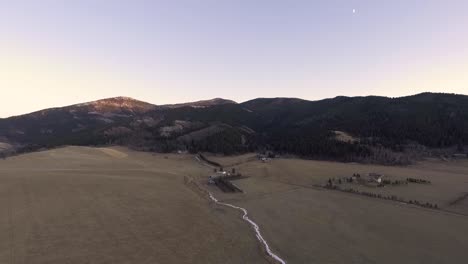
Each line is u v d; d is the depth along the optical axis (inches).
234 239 2021.4
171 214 2450.8
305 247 1950.1
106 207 2519.7
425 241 2081.7
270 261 1727.4
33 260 1606.8
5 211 2338.8
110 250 1763.0
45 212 2341.3
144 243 1877.5
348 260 1785.2
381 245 2007.9
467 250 1952.5
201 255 1764.3
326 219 2519.7
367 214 2669.8
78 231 2011.6
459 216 2655.0
